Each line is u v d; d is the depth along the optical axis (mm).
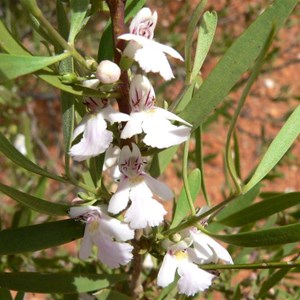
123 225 113
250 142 477
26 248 116
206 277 118
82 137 111
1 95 254
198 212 124
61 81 102
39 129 385
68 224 118
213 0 417
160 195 113
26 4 92
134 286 145
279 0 110
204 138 458
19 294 130
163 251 123
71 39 102
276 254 169
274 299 181
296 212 166
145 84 108
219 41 323
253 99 491
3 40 99
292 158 278
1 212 270
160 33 292
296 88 512
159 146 105
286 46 499
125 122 111
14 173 260
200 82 130
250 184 106
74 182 112
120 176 118
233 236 109
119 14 107
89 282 125
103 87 105
